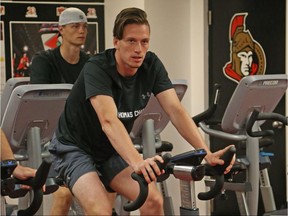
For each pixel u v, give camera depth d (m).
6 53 6.46
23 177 2.81
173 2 6.43
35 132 4.20
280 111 6.22
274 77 4.64
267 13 6.30
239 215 6.56
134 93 3.51
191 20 6.55
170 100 3.53
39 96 4.07
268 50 6.32
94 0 6.56
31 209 2.88
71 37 5.07
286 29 6.20
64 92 4.14
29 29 6.50
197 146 3.39
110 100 3.30
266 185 5.24
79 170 3.54
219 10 6.54
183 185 3.17
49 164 2.77
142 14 3.25
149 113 4.63
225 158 2.98
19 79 4.73
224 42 6.54
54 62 5.10
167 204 5.24
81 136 3.63
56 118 4.23
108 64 3.38
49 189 3.64
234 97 4.67
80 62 5.20
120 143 3.12
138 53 3.24
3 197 2.88
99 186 3.48
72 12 5.09
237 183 4.80
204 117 4.90
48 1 6.53
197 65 6.57
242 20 6.44
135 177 2.83
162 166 2.82
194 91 6.59
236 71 6.50
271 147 6.32
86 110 3.54
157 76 3.55
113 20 6.44
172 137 6.43
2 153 3.05
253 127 4.82
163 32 6.40
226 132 4.88
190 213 3.16
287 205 5.58
